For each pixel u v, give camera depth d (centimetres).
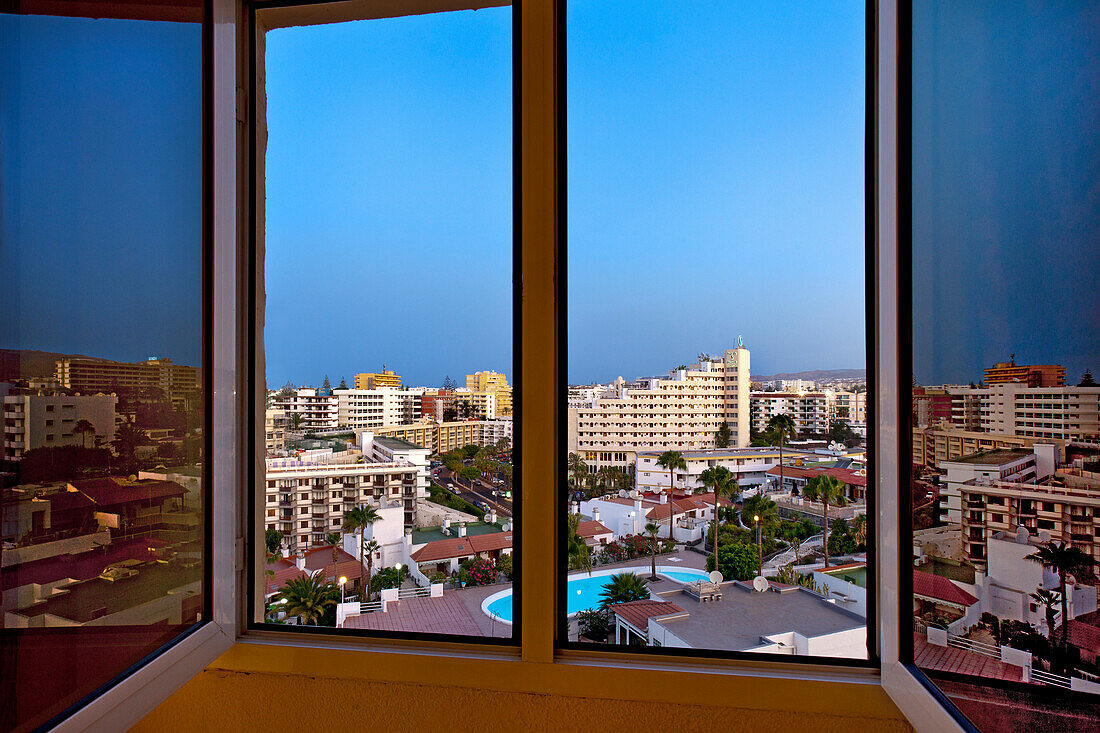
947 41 85
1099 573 61
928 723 83
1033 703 68
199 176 112
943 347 85
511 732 110
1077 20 64
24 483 76
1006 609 73
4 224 73
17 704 74
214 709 116
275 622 124
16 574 74
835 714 101
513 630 115
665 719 106
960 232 82
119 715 87
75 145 84
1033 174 69
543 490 110
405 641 117
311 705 114
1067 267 65
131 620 93
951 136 84
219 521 113
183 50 107
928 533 89
